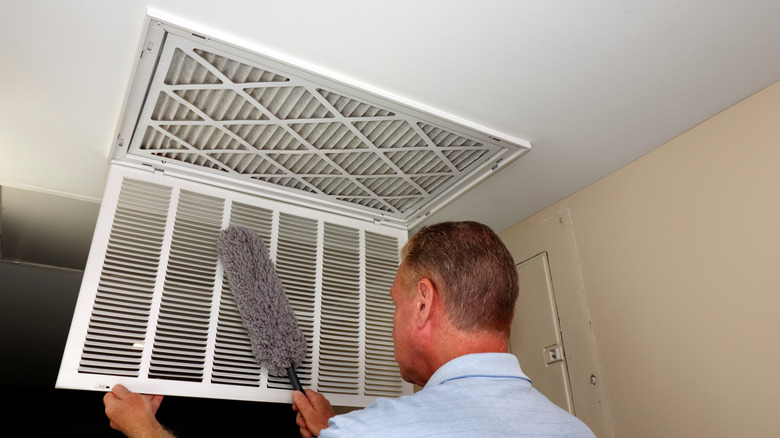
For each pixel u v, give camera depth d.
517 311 1.76
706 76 1.22
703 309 1.30
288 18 1.00
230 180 1.37
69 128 1.28
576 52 1.12
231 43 1.03
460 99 1.23
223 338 1.21
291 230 1.43
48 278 2.22
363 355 1.37
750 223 1.25
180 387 1.12
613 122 1.35
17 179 1.48
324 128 1.25
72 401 2.71
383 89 1.18
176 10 0.98
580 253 1.61
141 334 1.14
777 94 1.25
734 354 1.22
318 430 1.11
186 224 1.30
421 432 0.72
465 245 0.93
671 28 1.08
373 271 1.50
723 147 1.33
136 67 1.06
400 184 1.46
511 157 1.41
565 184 1.62
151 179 1.31
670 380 1.33
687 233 1.37
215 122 1.19
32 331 2.68
